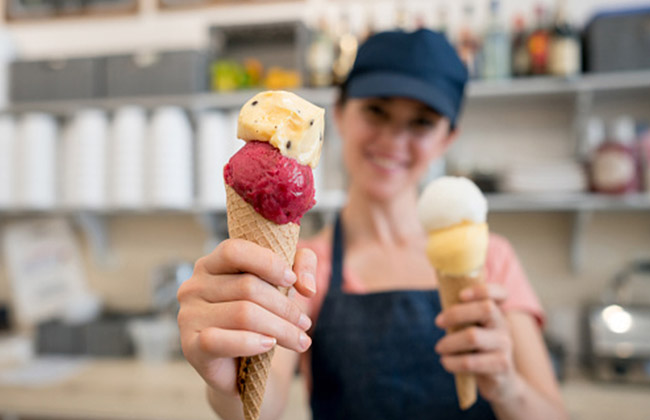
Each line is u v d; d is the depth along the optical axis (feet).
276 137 2.09
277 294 2.07
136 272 8.68
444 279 3.15
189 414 5.93
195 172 7.92
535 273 7.62
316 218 7.73
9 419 6.42
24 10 8.71
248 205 2.16
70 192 7.71
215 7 8.20
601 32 6.51
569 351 7.33
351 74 4.37
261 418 3.07
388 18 7.88
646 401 5.70
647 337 6.14
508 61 6.77
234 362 2.25
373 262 4.38
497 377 2.99
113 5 8.54
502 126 7.68
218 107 7.71
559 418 3.45
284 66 8.27
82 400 6.17
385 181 4.21
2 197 7.75
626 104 7.41
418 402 3.83
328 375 4.01
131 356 7.53
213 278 2.11
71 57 8.60
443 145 4.62
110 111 7.98
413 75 4.04
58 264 8.86
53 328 7.61
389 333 3.94
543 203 6.52
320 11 8.04
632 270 6.97
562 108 7.51
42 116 7.85
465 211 2.98
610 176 6.40
